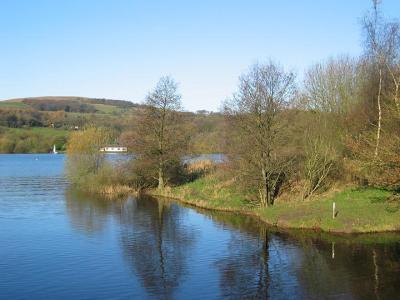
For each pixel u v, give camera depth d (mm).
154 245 31172
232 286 22797
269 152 40562
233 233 34125
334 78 53969
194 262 27047
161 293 21984
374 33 45344
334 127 46719
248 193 45156
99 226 37562
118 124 125062
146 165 57531
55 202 51062
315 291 21719
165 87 58812
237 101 40625
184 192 53625
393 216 33750
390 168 33469
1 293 22062
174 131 58156
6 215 42688
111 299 21250
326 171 43562
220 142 44188
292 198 42375
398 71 44750
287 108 40312
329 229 32969
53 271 25422
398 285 22125
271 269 25266
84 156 65625
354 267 24938
